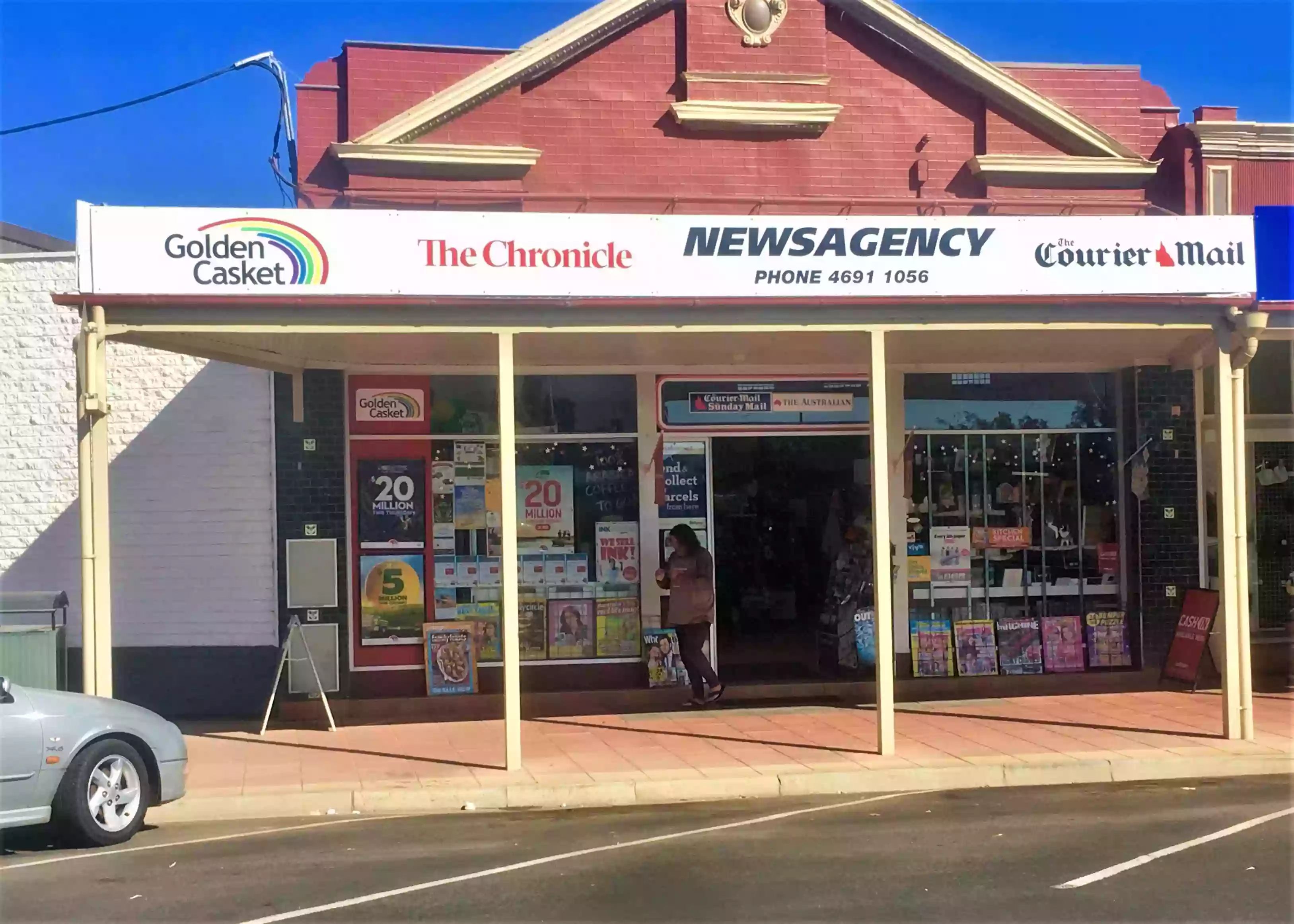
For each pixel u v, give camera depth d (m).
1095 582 13.41
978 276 10.05
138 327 9.22
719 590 13.06
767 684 12.74
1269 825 7.88
